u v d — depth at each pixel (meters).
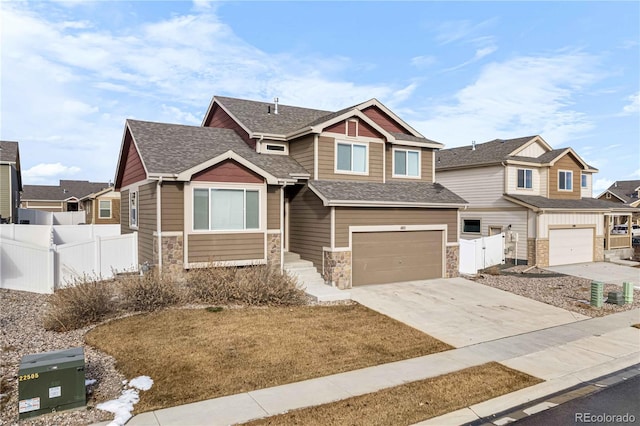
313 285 14.66
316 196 15.69
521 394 6.93
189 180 13.24
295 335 9.51
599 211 25.36
